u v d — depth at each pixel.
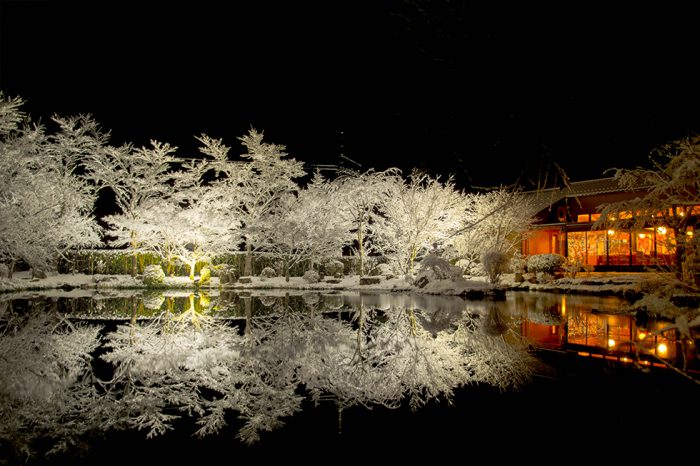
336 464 3.53
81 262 27.92
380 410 4.83
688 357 7.10
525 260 25.69
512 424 4.32
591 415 4.53
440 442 3.93
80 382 5.93
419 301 17.19
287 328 10.51
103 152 26.89
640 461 3.48
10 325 10.70
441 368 6.67
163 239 25.89
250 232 26.17
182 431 4.27
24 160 21.28
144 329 10.31
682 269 12.62
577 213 28.83
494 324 10.95
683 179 11.80
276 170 27.61
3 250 21.84
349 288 23.56
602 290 19.55
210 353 7.73
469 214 27.69
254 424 4.45
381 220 27.08
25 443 3.99
